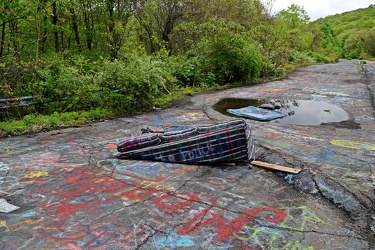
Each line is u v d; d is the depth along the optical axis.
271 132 6.44
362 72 19.91
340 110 8.87
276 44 18.16
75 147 5.65
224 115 8.41
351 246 2.75
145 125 7.42
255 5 23.22
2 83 7.59
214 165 4.62
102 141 6.05
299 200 3.62
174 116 8.42
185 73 13.26
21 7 8.89
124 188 3.91
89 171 4.47
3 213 3.30
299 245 2.76
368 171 4.25
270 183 4.06
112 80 8.74
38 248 2.71
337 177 4.05
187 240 2.83
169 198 3.63
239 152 4.55
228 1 18.67
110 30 13.74
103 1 13.43
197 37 14.93
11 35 10.41
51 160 4.95
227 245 2.76
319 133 6.42
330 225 3.10
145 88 9.30
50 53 11.09
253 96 11.52
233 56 14.66
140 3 14.59
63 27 10.90
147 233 2.93
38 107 8.22
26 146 5.73
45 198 3.65
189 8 15.95
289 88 13.39
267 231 2.97
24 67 8.08
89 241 2.81
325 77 17.44
